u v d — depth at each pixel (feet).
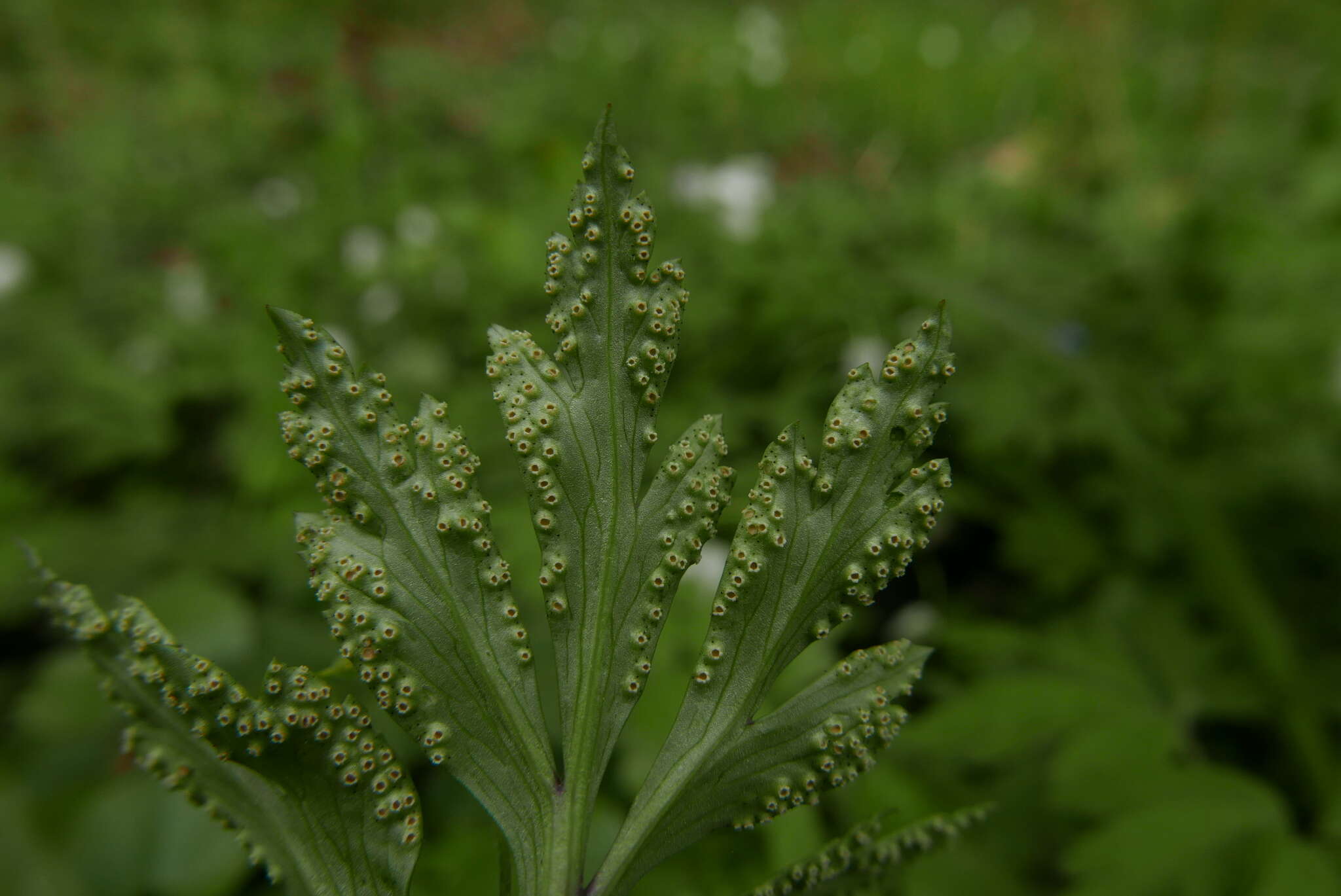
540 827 1.92
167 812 6.14
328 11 24.11
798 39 24.50
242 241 13.15
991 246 12.79
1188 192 14.06
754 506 1.93
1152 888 5.07
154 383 11.30
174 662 1.62
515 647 1.92
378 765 1.77
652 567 1.98
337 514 1.87
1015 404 9.34
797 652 1.93
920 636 8.29
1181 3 20.29
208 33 22.13
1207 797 5.39
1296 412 9.36
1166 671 6.72
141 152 17.22
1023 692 6.15
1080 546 8.58
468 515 1.90
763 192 13.42
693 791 1.92
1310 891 4.85
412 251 12.34
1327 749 6.37
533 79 21.72
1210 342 10.19
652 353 1.98
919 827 2.03
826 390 10.19
